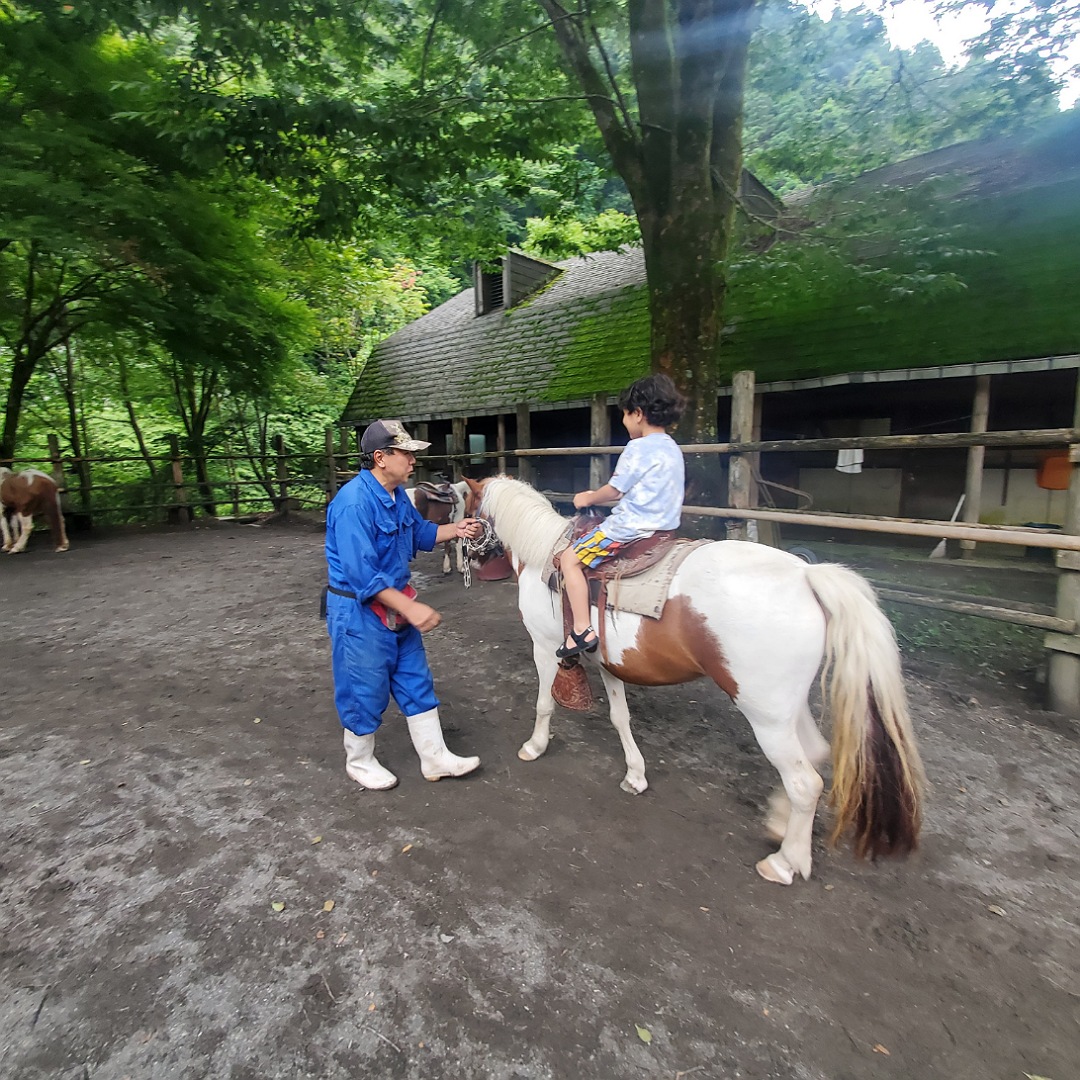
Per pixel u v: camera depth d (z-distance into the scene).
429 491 4.93
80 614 6.07
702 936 2.10
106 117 9.09
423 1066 1.67
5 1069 1.65
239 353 11.30
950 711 3.70
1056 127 8.01
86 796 2.95
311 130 6.25
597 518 2.85
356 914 2.20
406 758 3.30
